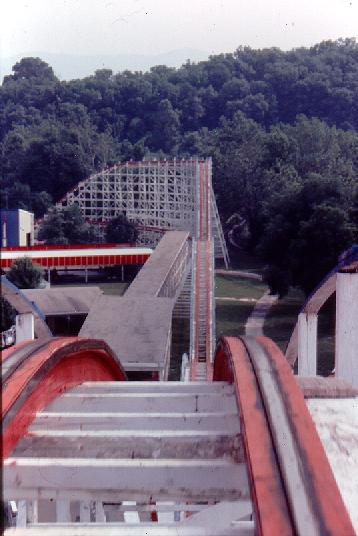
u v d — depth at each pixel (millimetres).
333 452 7070
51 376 8984
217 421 8258
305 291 71938
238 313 71750
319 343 56750
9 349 8938
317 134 136625
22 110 190625
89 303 60188
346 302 12969
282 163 126062
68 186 148500
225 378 11328
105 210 126938
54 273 94625
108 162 165500
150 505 10641
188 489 6883
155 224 120000
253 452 6035
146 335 45281
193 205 107875
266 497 5441
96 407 9023
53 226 112812
